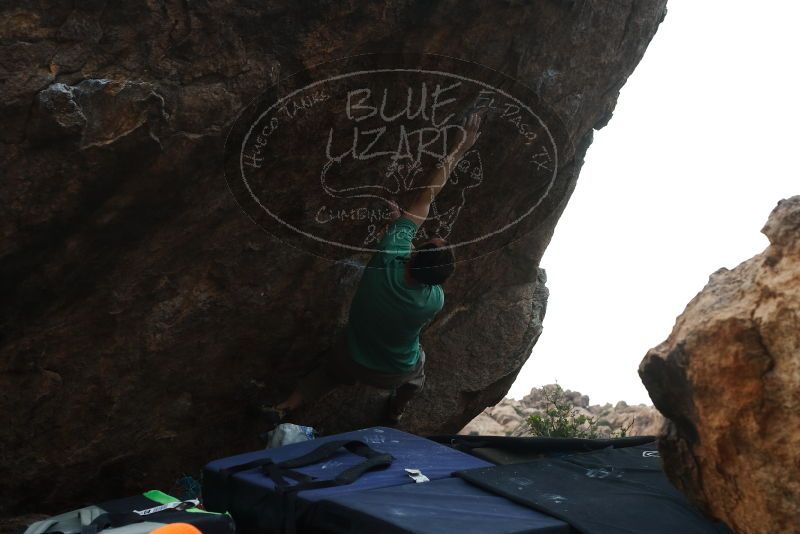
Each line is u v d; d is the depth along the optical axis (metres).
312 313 3.70
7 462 3.15
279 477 2.89
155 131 2.55
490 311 4.65
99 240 2.78
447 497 2.68
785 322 1.83
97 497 3.55
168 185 2.74
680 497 2.68
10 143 2.39
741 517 2.02
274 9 2.57
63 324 2.97
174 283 3.14
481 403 4.90
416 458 3.22
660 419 2.27
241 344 3.58
